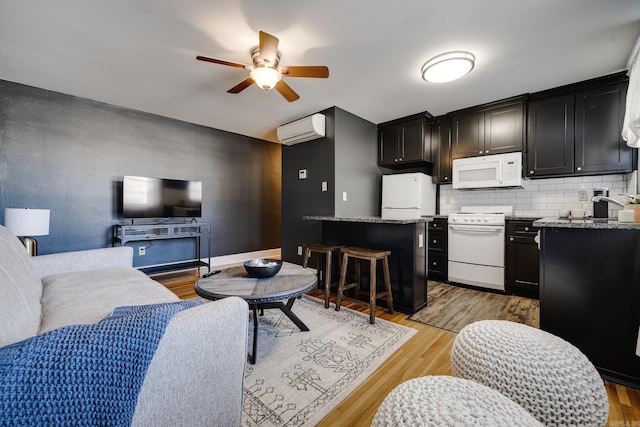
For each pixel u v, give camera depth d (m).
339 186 3.63
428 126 3.98
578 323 1.65
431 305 2.81
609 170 2.77
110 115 3.59
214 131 4.65
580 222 1.69
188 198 4.08
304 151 3.97
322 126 3.64
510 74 2.73
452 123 3.85
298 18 1.92
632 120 2.13
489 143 3.51
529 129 3.25
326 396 1.42
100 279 1.78
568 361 0.91
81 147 3.39
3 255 1.18
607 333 1.57
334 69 2.61
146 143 3.89
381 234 2.77
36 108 3.10
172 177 4.14
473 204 4.00
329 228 3.25
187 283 3.58
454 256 3.59
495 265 3.26
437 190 4.33
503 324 1.13
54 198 3.22
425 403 0.68
